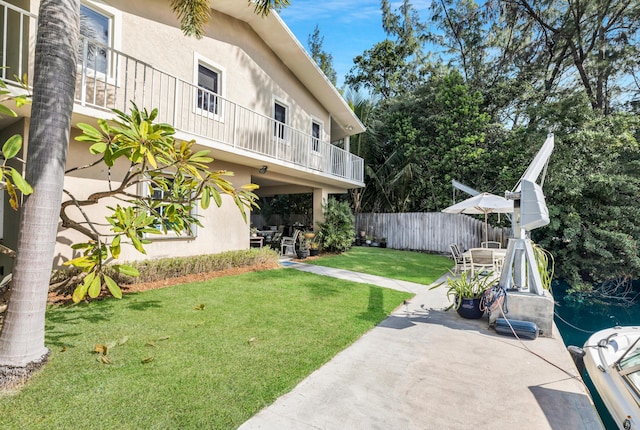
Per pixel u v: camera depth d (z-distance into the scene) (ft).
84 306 16.28
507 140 49.83
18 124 18.84
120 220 13.00
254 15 30.83
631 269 36.81
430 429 8.09
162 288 20.49
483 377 10.86
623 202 38.45
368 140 61.52
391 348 13.12
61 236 19.62
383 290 22.84
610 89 53.11
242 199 16.28
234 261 27.32
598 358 11.67
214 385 9.59
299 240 40.70
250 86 32.71
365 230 57.06
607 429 11.12
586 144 39.65
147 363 10.73
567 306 34.65
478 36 61.41
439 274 30.71
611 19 49.49
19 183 8.75
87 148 20.76
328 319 15.96
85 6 20.65
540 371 11.38
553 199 41.34
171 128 12.99
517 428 8.23
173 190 16.72
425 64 67.36
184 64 26.30
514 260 17.44
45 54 9.71
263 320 15.38
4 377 8.86
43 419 7.77
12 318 9.36
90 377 9.68
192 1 21.56
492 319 15.97
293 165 33.35
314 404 8.97
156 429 7.61
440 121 56.18
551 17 54.95
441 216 50.90
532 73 54.34
